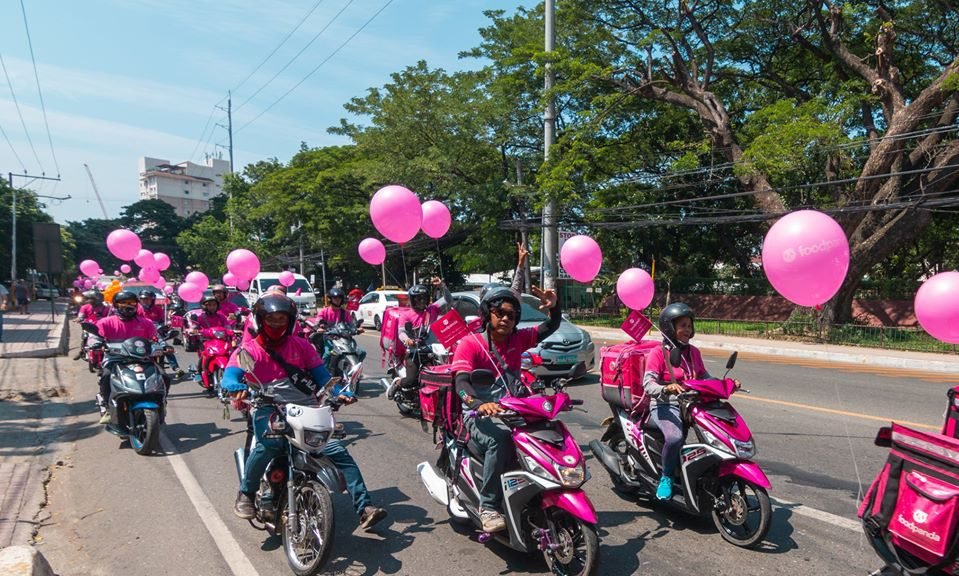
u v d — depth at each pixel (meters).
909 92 22.56
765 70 24.84
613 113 24.62
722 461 4.39
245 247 51.59
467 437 4.38
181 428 8.09
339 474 4.09
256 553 4.44
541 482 3.72
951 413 3.72
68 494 5.76
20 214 49.12
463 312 10.92
